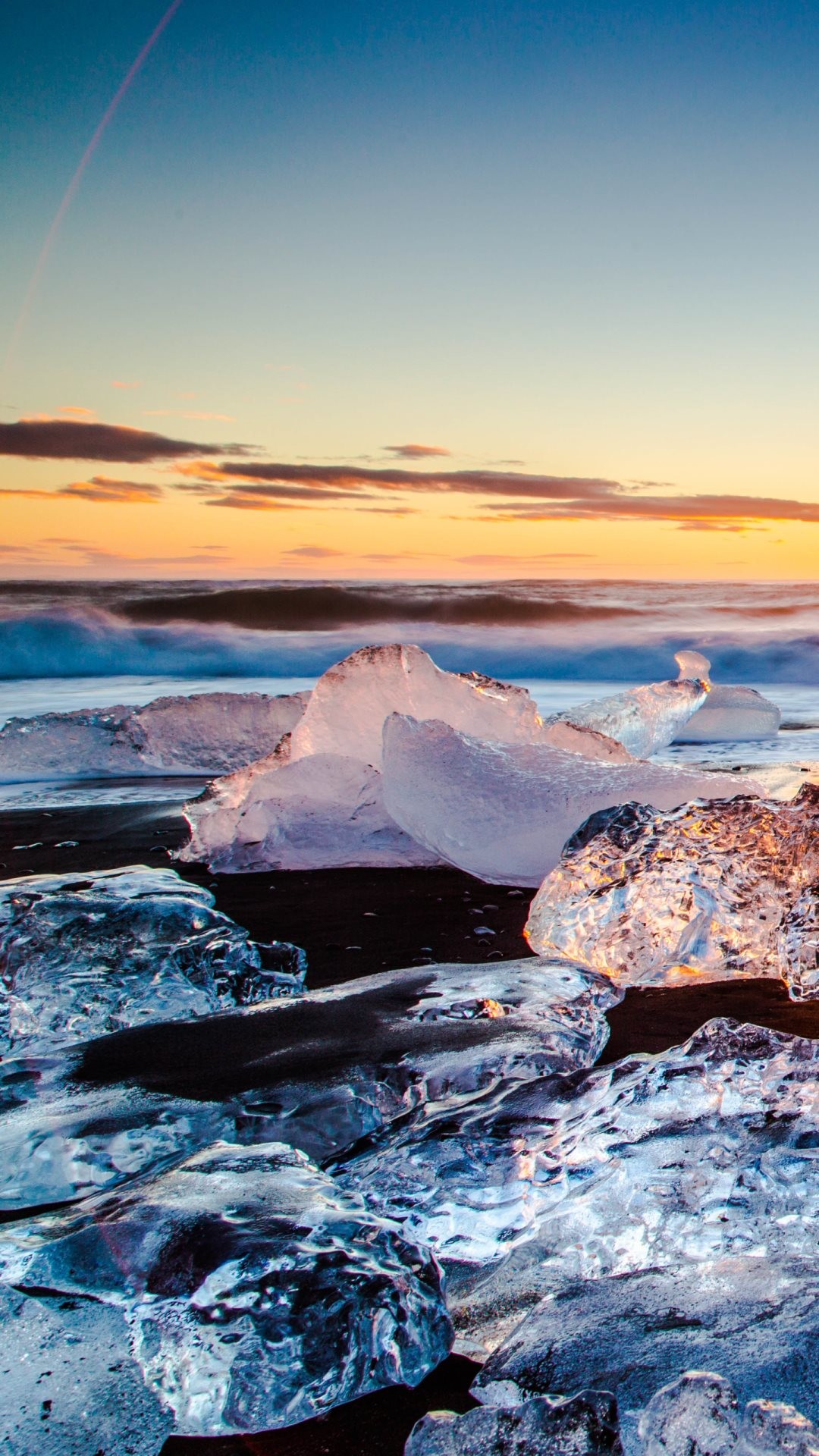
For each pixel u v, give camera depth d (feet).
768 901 15.40
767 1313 9.83
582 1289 10.85
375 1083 13.07
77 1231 11.51
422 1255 11.30
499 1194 11.97
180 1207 11.58
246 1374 9.86
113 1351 10.31
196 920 15.29
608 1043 14.08
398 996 14.37
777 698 41.60
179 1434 9.64
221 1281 10.55
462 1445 8.88
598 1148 12.04
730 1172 11.77
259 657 56.80
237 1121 12.73
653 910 15.33
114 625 59.11
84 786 23.81
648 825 15.93
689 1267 11.01
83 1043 13.70
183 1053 13.51
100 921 15.11
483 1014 13.97
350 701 19.57
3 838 20.10
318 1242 11.10
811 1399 8.69
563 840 17.42
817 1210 11.48
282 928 16.56
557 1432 8.67
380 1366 10.19
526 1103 12.64
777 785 21.68
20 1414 9.65
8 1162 12.48
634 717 24.47
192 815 19.12
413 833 18.06
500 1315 11.12
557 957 15.51
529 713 20.04
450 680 19.76
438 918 16.80
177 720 25.86
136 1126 12.64
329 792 18.66
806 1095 12.18
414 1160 12.19
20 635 56.70
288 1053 13.46
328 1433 9.66
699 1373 8.73
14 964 14.75
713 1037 12.74
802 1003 14.71
